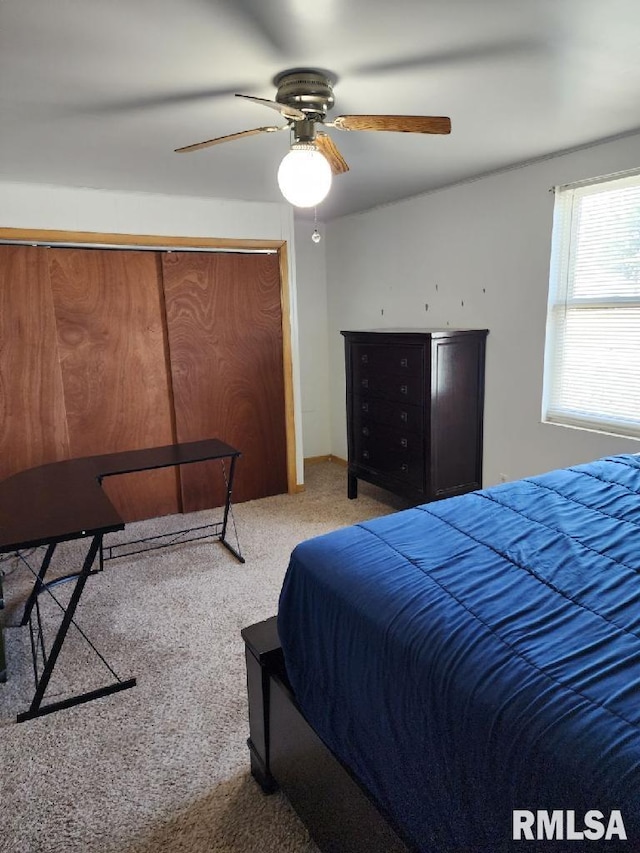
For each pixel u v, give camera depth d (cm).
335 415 542
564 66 181
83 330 373
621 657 104
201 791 174
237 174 321
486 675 102
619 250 287
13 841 157
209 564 331
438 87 199
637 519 170
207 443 349
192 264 398
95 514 216
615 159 271
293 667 153
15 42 156
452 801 101
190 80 185
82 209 357
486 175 343
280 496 454
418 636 115
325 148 211
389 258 438
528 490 199
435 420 349
